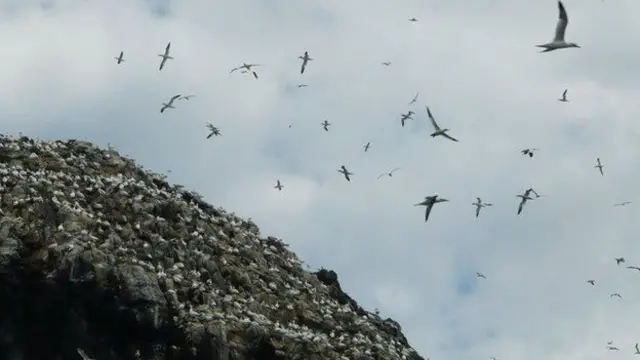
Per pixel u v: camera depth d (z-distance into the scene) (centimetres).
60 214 12081
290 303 13625
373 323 15012
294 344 12088
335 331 13612
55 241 11550
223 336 11575
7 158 13438
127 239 12519
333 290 15325
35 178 12731
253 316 12475
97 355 11200
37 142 14125
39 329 11231
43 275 11219
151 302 11375
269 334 12019
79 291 11212
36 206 11981
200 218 14288
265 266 14462
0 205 11969
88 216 12369
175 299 11769
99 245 11900
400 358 13825
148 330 11338
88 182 13338
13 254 11175
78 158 14050
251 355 11794
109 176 13912
